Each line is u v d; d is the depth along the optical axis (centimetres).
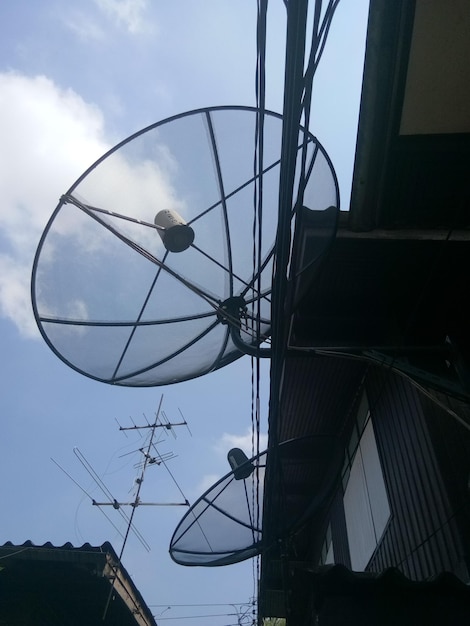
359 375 816
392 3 358
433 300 584
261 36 218
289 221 255
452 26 360
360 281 575
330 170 377
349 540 884
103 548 648
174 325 452
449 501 513
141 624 761
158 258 438
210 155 426
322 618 346
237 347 445
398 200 484
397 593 359
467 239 506
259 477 630
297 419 919
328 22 224
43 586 656
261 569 523
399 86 396
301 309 604
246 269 444
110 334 438
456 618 347
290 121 225
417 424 608
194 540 623
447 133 430
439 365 542
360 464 831
